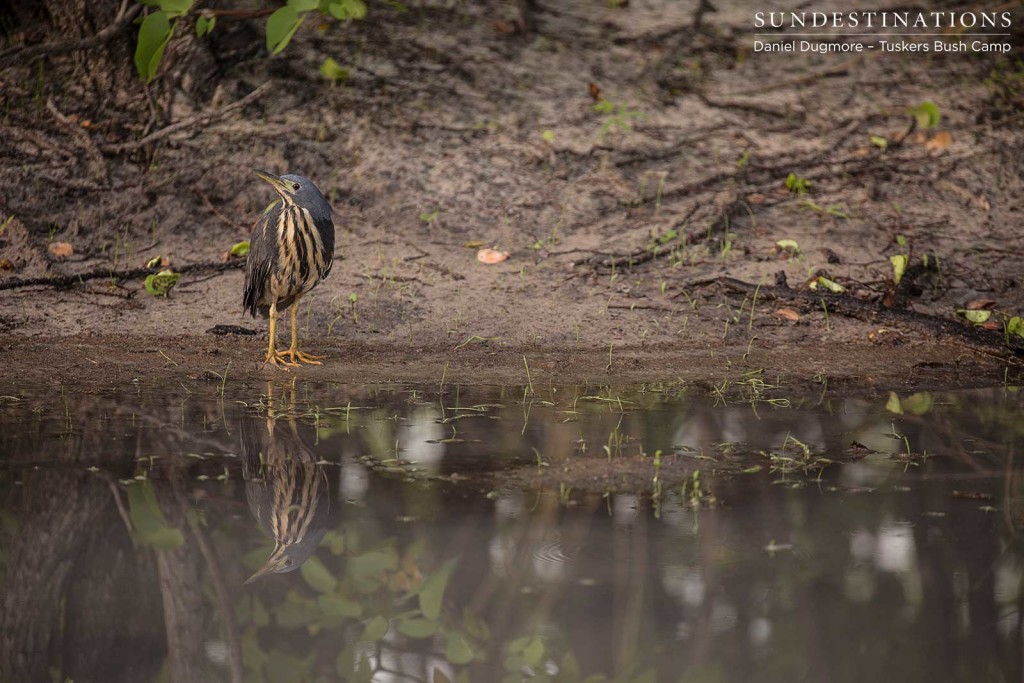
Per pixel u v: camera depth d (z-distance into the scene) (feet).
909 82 58.90
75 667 16.11
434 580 18.78
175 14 36.04
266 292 35.53
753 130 55.06
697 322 40.22
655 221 47.78
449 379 33.88
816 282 42.47
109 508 21.66
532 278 43.29
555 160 51.60
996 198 50.47
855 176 51.93
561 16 61.93
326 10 41.22
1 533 20.20
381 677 15.97
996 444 27.25
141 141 48.52
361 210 48.06
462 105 54.54
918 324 39.47
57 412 28.73
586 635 17.16
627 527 21.22
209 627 17.33
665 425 28.81
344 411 29.71
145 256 44.06
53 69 51.24
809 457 26.00
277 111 52.37
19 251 42.60
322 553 19.79
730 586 18.70
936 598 18.35
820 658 16.40
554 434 27.73
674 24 62.39
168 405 29.86
